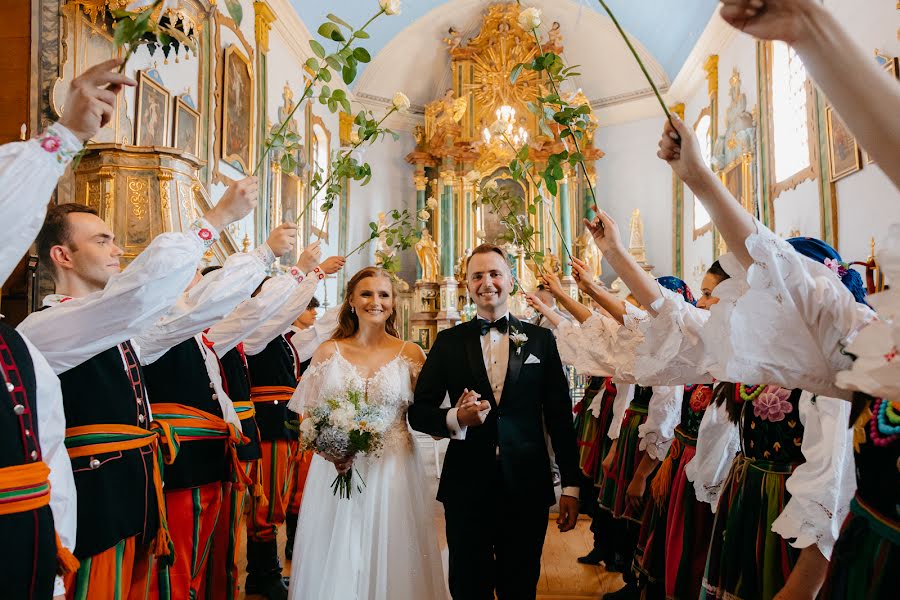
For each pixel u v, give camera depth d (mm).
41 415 1338
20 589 1201
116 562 1680
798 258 1161
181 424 2162
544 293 4941
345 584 2242
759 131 8234
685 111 11648
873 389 906
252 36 7898
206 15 6598
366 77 11961
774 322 1160
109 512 1641
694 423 2303
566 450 2373
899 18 5086
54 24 4312
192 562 2148
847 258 6145
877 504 1041
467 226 11836
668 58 11398
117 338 1578
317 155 10289
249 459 2680
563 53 12398
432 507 2529
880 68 769
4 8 4211
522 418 2330
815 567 1363
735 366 1156
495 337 2482
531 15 1713
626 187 12305
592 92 12602
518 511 2236
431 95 12984
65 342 1519
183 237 1562
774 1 777
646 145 12211
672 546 2232
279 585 3191
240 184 1685
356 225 11844
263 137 8047
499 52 12203
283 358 3633
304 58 9727
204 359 2352
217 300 1936
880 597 987
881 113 754
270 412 3424
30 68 4184
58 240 1778
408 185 12609
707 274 2180
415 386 2561
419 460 2564
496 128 2514
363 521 2332
